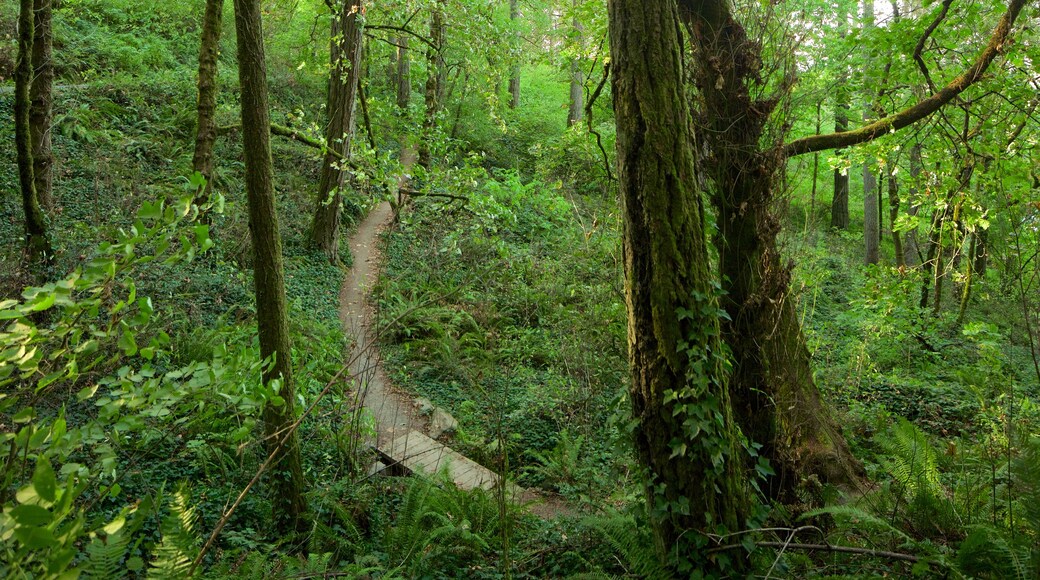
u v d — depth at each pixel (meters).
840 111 12.60
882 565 3.56
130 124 13.78
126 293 7.23
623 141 3.46
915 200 9.17
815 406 5.69
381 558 4.82
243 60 4.77
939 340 11.63
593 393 7.94
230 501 5.30
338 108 13.08
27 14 6.53
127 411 2.78
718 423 3.28
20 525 1.62
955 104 7.27
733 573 3.27
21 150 6.84
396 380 9.48
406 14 11.06
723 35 4.86
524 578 4.55
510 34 12.52
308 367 7.05
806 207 5.59
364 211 15.41
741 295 4.91
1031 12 6.66
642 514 3.79
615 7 3.46
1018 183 7.25
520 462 7.73
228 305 9.46
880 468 6.06
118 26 17.23
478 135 21.69
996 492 4.18
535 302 12.09
